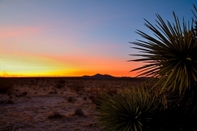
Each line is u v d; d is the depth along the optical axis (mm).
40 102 19594
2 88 25719
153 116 3689
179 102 3543
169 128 3602
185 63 2842
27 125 10789
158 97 4031
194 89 3047
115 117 3875
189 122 3477
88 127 10617
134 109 3834
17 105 17016
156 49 3012
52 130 10102
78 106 17609
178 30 3043
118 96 4320
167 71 2877
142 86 4445
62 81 55438
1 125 10523
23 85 44562
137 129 3639
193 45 2891
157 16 3107
